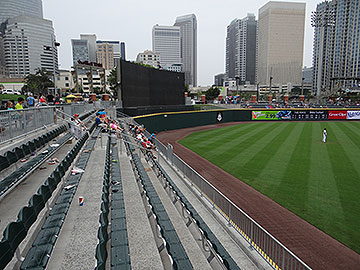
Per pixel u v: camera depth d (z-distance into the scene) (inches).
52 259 174.9
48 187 229.1
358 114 1914.4
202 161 737.0
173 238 212.5
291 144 950.4
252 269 228.5
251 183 547.8
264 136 1147.9
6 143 302.7
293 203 447.8
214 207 333.1
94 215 236.2
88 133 571.8
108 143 528.1
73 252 182.4
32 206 186.7
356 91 2947.8
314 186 521.0
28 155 330.6
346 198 462.6
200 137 1177.4
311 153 800.9
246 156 775.7
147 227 232.7
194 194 390.6
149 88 1256.2
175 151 887.1
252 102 2311.8
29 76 2321.6
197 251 229.9
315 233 355.9
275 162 701.3
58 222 199.0
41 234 181.8
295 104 2079.2
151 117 1237.1
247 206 441.1
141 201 293.4
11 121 319.0
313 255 310.0
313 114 1914.4
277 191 501.0
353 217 395.5
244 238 263.4
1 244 137.0
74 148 387.5
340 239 341.1
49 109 463.5
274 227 374.0
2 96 1216.8
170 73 1446.9
